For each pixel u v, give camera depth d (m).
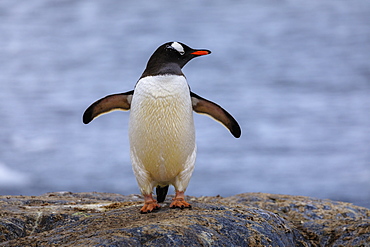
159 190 14.11
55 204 15.23
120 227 11.20
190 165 13.09
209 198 18.05
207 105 13.91
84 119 13.90
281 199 17.72
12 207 14.31
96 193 18.19
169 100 12.38
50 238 10.98
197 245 10.66
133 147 12.95
